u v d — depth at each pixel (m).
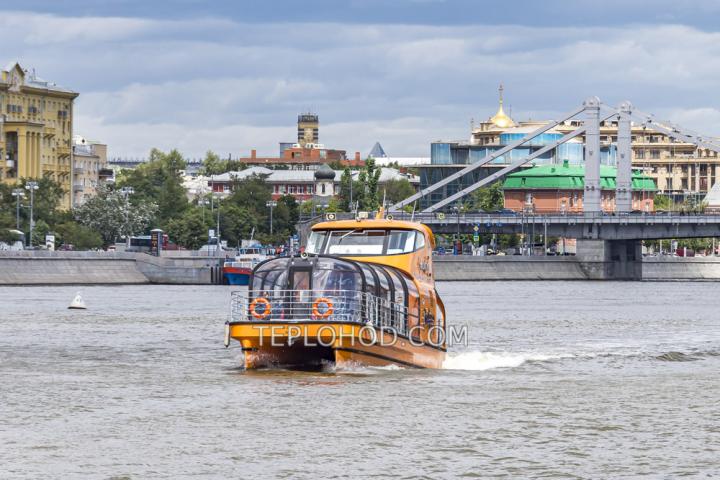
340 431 83.12
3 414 88.44
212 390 99.19
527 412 91.44
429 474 72.25
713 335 171.38
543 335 169.00
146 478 70.69
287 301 103.81
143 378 108.06
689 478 72.00
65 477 70.75
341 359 103.56
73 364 121.62
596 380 111.00
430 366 117.12
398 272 111.25
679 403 96.88
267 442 79.69
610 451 78.50
